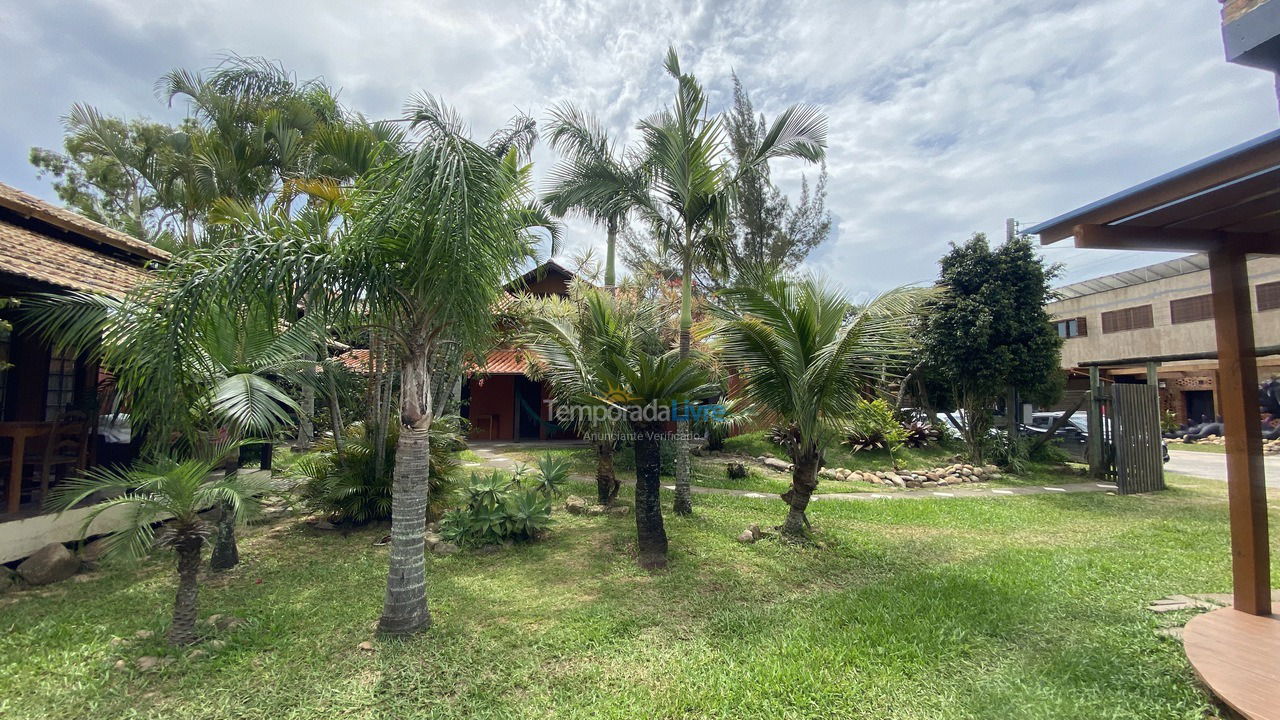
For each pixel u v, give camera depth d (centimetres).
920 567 628
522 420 1933
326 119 1323
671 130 823
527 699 359
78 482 455
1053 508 974
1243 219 388
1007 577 578
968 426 1429
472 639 441
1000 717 325
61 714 342
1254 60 293
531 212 528
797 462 736
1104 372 2286
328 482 760
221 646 418
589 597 534
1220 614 417
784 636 444
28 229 743
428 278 395
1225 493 1140
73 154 1961
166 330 372
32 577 546
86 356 774
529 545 703
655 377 625
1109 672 373
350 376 1040
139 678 378
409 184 381
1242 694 309
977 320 1325
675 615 494
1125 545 725
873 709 342
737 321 680
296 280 390
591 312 861
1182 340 2420
